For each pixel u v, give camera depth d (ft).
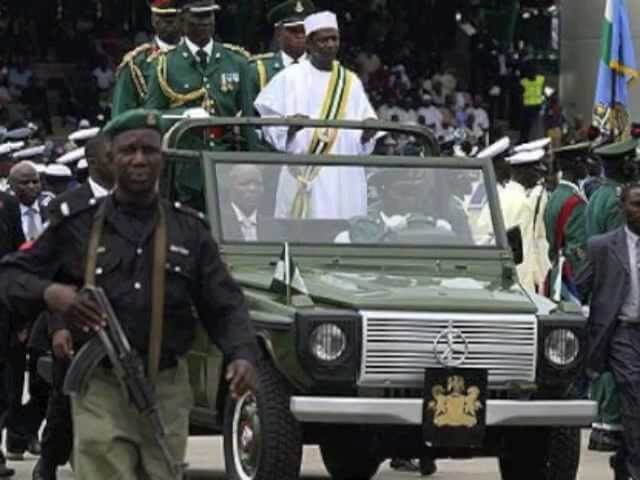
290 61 77.30
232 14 226.58
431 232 64.54
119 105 76.84
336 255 63.16
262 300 58.80
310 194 64.03
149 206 41.50
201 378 61.62
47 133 207.41
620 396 63.93
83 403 41.42
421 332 57.57
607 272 63.98
